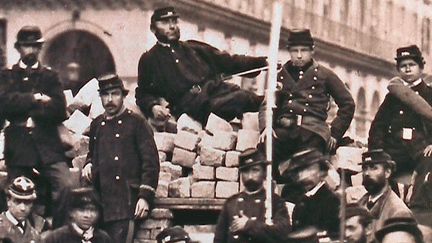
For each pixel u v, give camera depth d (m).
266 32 20.17
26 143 17.75
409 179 17.83
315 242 16.95
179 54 17.98
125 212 17.09
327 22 20.48
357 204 17.14
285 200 17.30
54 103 17.80
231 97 17.95
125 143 17.20
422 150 17.78
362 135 20.41
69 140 17.98
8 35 22.20
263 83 18.16
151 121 17.83
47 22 22.67
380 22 20.88
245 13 20.27
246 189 17.08
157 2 22.30
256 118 18.03
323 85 17.73
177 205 17.36
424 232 17.36
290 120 17.62
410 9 21.11
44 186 17.75
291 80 17.78
